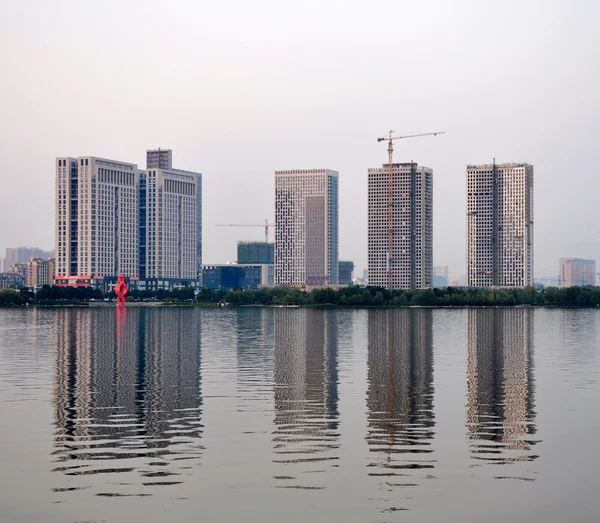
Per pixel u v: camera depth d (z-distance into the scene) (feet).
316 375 396.57
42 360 476.95
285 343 630.74
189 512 171.22
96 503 176.45
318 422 261.65
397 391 335.06
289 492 184.03
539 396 320.29
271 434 242.17
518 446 226.79
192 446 225.97
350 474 197.57
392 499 179.22
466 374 401.49
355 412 280.92
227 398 314.35
